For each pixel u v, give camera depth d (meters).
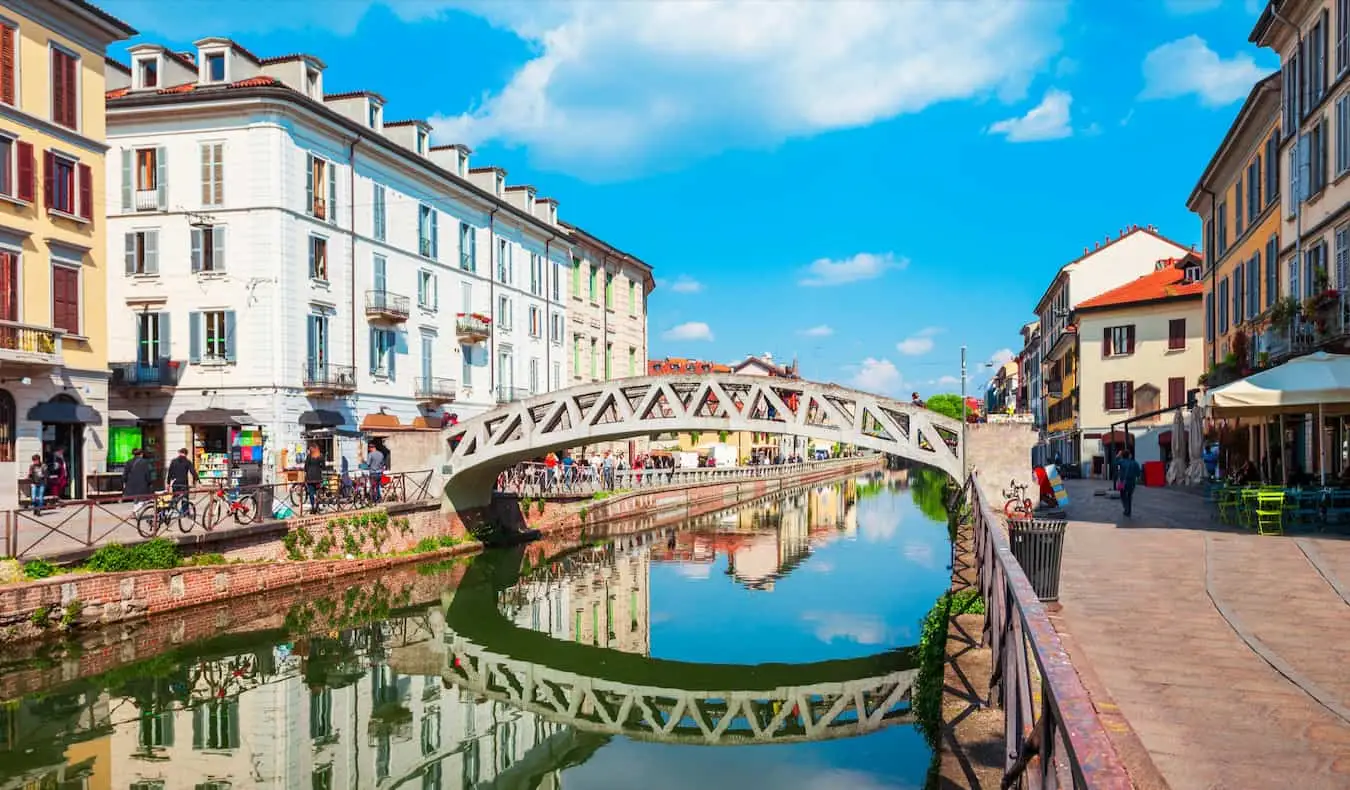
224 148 32.03
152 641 17.56
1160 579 11.50
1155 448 44.59
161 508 19.61
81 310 26.20
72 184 26.05
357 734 13.69
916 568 27.42
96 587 16.80
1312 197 23.66
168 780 11.40
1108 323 46.91
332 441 33.81
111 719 13.69
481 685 16.53
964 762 7.25
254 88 31.19
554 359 53.03
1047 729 4.16
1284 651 8.00
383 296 37.16
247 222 31.80
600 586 25.66
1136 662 7.73
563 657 18.36
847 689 15.56
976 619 12.76
